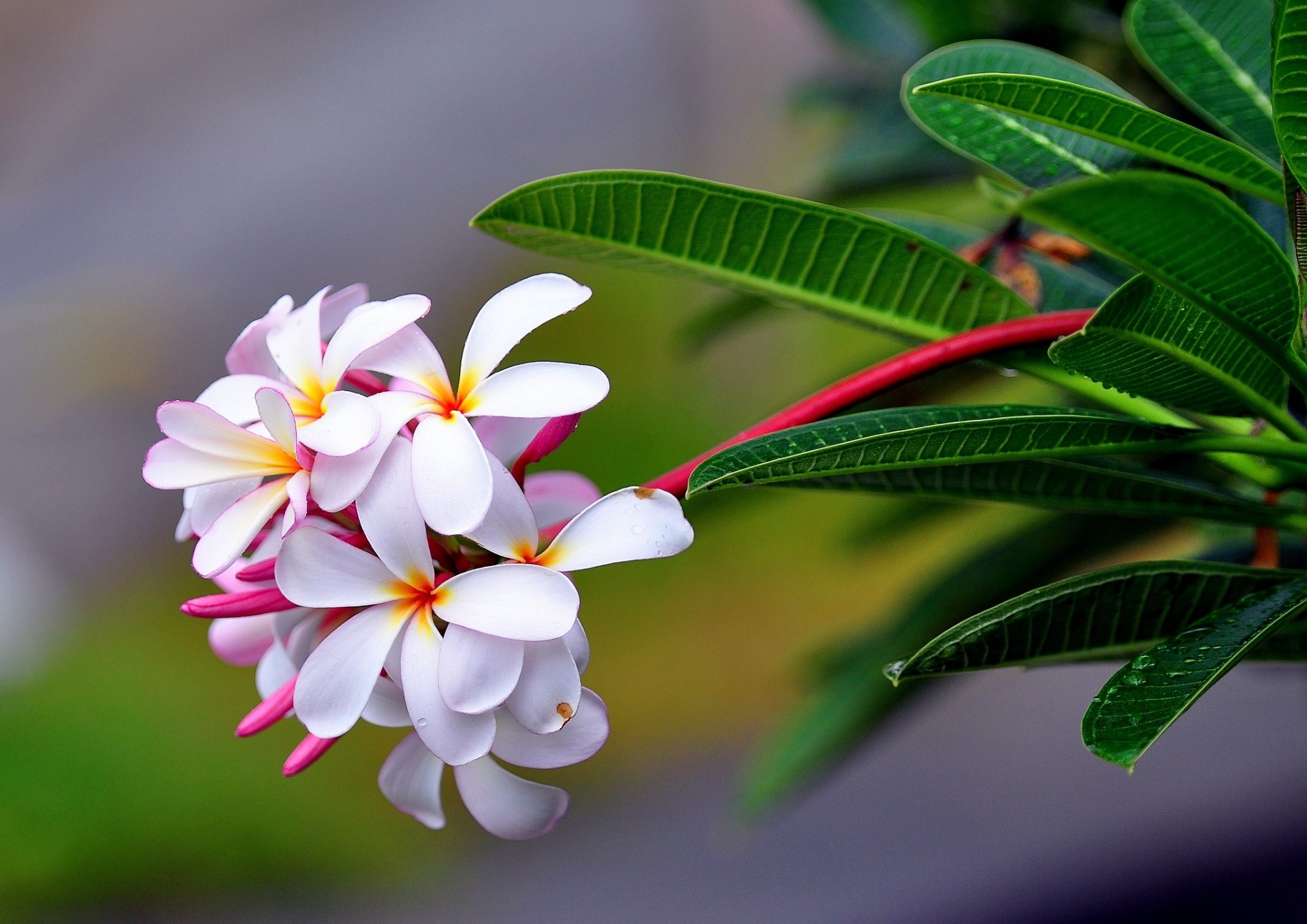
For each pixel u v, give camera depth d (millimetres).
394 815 4332
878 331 1143
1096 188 1021
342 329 1093
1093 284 1198
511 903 3973
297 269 6609
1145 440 1090
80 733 4418
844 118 1663
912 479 1135
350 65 8461
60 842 4102
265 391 1072
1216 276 1045
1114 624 1105
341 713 1076
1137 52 1176
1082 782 3986
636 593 4980
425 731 1069
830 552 1575
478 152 7160
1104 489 1132
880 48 1585
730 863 3963
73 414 6117
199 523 1093
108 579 5363
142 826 4156
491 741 1069
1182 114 1279
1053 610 1094
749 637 4734
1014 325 1097
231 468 1084
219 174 7531
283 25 9203
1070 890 3566
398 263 6512
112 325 6504
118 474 5840
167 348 6348
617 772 4438
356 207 6988
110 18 9703
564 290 1092
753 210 1119
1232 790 3785
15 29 9672
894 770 4203
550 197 1113
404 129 7566
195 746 4445
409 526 1073
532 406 1074
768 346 5266
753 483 1074
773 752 1333
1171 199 1025
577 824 4262
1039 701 4379
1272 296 1051
